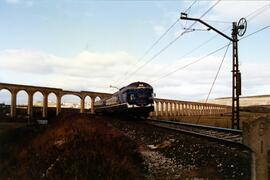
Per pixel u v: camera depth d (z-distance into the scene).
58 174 13.50
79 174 12.88
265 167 8.04
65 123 28.23
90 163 13.27
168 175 12.31
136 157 14.98
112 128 24.41
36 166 15.96
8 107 82.69
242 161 11.21
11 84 77.50
